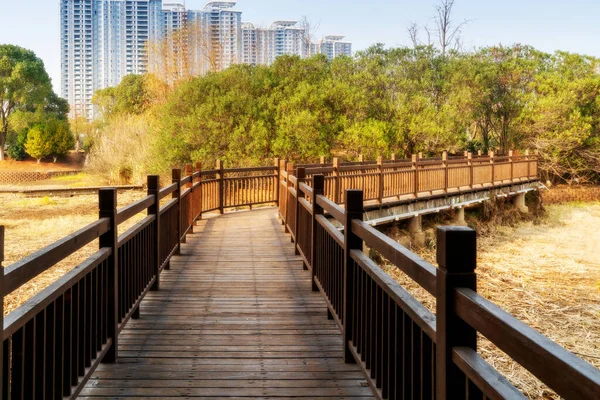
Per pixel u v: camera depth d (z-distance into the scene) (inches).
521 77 1149.7
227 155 845.8
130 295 166.4
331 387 128.0
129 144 1058.1
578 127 1061.8
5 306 262.4
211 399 121.0
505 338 54.4
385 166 513.7
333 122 925.8
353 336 138.6
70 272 109.2
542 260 515.5
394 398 99.5
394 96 1115.9
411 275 86.5
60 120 2194.9
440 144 1006.4
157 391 124.6
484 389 58.5
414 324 88.2
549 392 204.2
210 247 328.2
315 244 218.2
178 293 218.4
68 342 105.1
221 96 882.1
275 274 255.6
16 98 2117.4
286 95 957.2
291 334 167.6
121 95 2018.9
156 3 3228.3
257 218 469.1
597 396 39.8
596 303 358.6
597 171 1122.0
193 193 402.6
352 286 140.5
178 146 872.9
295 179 300.5
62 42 3326.8
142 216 631.8
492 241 613.6
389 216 515.8
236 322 179.6
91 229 118.9
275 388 127.2
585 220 826.2
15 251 411.5
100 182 1092.5
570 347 267.6
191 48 1390.3
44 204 762.2
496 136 1189.1
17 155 2068.2
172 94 981.2
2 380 72.6
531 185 858.1
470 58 1222.3
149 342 158.7
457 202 644.1
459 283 68.9
